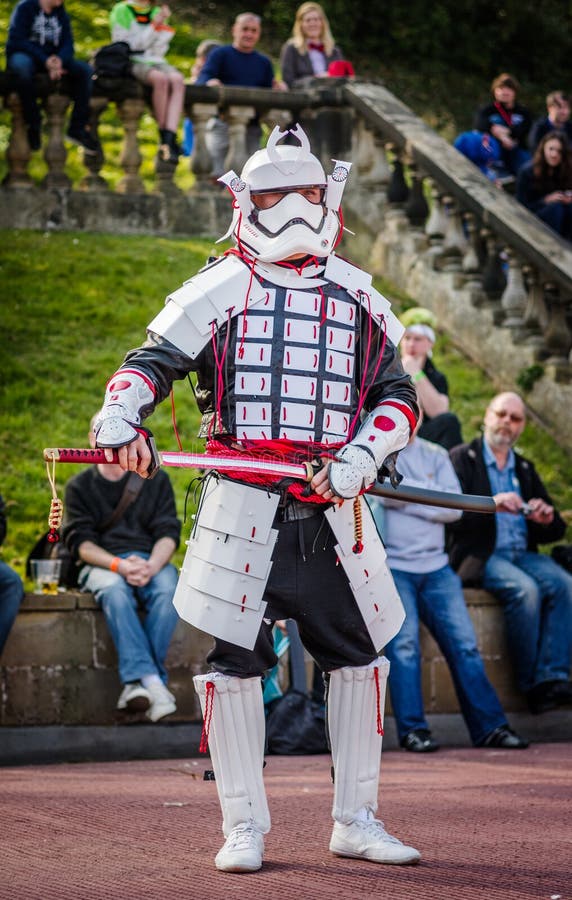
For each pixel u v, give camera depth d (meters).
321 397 4.21
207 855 4.54
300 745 7.61
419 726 7.96
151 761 7.71
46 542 8.29
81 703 7.92
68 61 13.14
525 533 9.07
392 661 8.04
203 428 4.34
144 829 5.07
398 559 8.33
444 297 13.20
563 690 8.72
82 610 7.96
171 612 7.88
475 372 12.73
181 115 14.32
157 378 4.17
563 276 12.02
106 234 13.31
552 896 3.89
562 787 6.23
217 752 4.32
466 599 8.81
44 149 13.34
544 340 12.40
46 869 4.34
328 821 5.20
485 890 3.97
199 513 4.28
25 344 11.29
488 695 8.20
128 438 3.98
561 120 14.76
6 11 20.97
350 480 4.09
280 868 4.30
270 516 4.18
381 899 3.84
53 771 7.10
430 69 23.55
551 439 11.99
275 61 22.27
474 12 24.30
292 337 4.22
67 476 10.06
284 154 4.23
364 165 14.20
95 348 11.47
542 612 8.88
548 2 25.09
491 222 12.65
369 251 14.16
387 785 6.32
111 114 17.52
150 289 12.36
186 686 8.14
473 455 9.01
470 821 5.24
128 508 8.15
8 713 7.79
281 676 8.16
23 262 12.34
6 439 10.28
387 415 4.28
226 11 23.58
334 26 23.25
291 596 4.25
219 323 4.20
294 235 4.18
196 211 13.73
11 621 7.72
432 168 13.33
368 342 4.36
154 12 13.70
